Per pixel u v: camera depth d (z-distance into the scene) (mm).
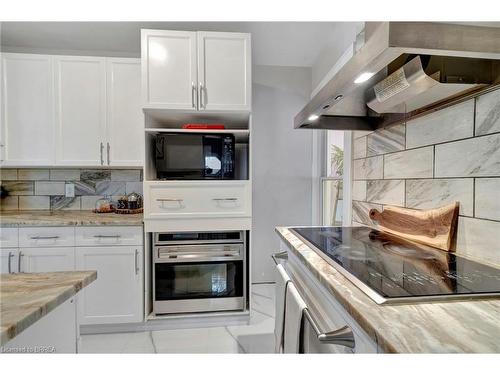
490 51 670
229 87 2055
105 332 2057
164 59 2012
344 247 1089
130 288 2021
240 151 2535
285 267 1356
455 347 450
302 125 1541
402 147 1329
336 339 627
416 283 707
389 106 1154
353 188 1815
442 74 875
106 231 1996
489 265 866
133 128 2213
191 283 2107
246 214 2082
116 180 2514
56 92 2166
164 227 2025
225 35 2039
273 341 1938
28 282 818
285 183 3037
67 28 2146
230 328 2111
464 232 977
